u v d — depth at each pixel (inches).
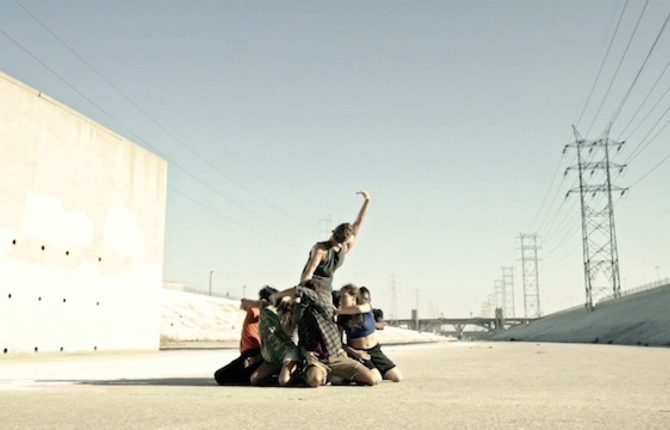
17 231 763.4
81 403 242.2
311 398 263.0
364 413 212.7
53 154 832.3
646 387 330.0
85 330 887.7
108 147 961.5
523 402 250.4
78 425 184.4
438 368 538.6
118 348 968.9
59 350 831.1
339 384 340.5
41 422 190.9
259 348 338.3
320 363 319.0
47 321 810.8
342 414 209.9
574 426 183.9
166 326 1923.0
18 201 766.5
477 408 228.5
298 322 325.7
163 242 1130.7
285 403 243.0
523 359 724.7
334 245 326.0
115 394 280.2
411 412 215.8
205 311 2295.8
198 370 509.7
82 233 889.5
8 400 254.1
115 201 976.9
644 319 2330.2
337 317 360.8
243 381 340.5
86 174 903.7
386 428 178.5
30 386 331.3
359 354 350.9
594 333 2628.0
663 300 2488.9
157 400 253.3
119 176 990.4
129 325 1003.9
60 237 841.5
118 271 977.5
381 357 365.1
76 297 871.1
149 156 1087.6
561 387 328.5
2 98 744.3
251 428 178.5
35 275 791.7
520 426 183.3
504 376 424.8
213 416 204.2
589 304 3408.0
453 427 181.0
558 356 812.6
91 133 918.4
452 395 280.1
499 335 5684.1
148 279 1070.4
